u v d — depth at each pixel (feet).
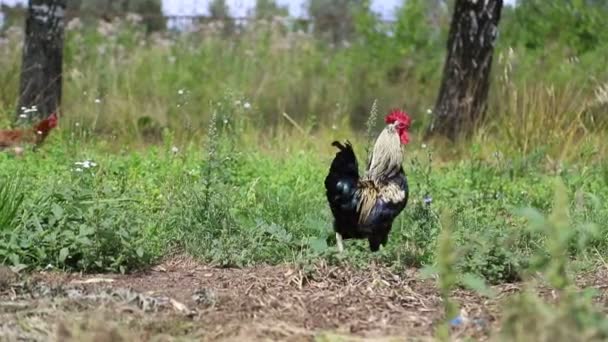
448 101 94.79
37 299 41.52
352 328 39.17
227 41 127.44
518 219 60.85
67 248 47.73
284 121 100.78
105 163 71.56
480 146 88.12
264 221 56.65
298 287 45.62
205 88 109.09
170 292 44.50
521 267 47.19
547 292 44.70
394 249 51.47
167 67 112.57
